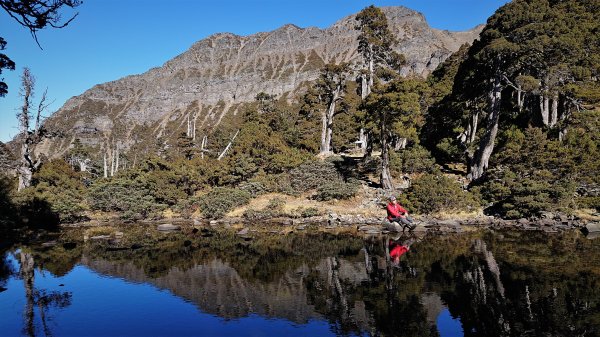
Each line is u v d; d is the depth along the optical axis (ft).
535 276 35.68
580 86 91.97
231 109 554.05
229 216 99.19
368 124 96.07
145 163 138.31
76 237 70.64
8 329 26.12
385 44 150.61
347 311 29.07
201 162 129.08
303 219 89.04
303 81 568.00
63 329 26.17
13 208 81.76
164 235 72.90
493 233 63.62
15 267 45.32
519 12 87.76
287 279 38.83
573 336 22.91
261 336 24.84
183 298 33.06
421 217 79.10
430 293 32.35
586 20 99.19
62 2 26.21
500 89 96.07
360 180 109.29
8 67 41.50
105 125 572.92
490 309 27.94
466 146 108.99
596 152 79.00
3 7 25.41
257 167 121.49
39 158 117.19
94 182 133.69
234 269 43.60
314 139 157.89
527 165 81.92
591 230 61.62
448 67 158.61
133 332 25.71
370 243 58.54
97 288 36.27
